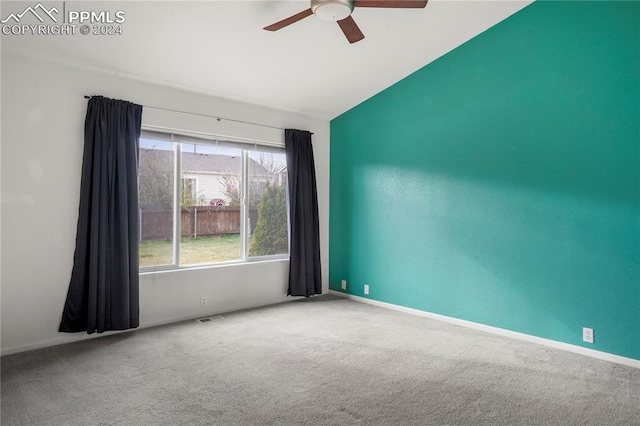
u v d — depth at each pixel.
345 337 3.60
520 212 3.58
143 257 3.92
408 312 4.45
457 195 4.04
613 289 3.06
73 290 3.37
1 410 2.28
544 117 3.43
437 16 3.46
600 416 2.26
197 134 4.21
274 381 2.68
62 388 2.55
